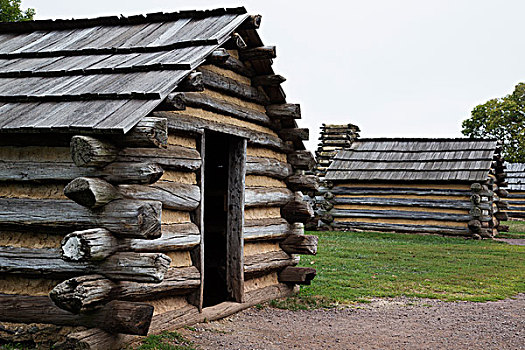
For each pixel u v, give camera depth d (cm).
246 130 872
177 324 706
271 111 962
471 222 2123
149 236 567
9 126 570
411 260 1495
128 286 612
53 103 624
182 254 727
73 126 548
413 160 2341
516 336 781
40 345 596
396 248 1738
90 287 556
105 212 577
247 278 890
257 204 903
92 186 550
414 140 2488
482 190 2145
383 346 718
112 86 632
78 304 545
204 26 789
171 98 612
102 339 581
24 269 611
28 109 615
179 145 719
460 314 912
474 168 2200
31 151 623
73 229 596
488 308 965
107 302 587
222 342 680
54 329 602
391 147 2481
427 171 2256
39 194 619
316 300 973
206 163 1073
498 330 813
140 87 614
